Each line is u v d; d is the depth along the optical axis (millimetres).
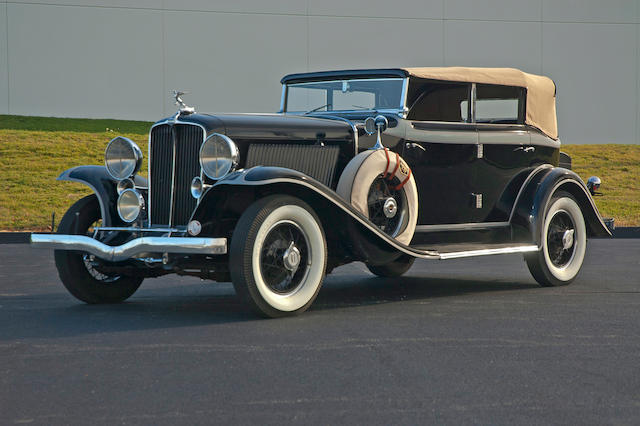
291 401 3158
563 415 2977
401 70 6168
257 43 22312
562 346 4188
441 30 23031
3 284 7016
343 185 5617
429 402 3145
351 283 7129
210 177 5113
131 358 3900
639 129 24031
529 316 5156
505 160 6746
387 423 2885
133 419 2934
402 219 5863
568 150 22484
